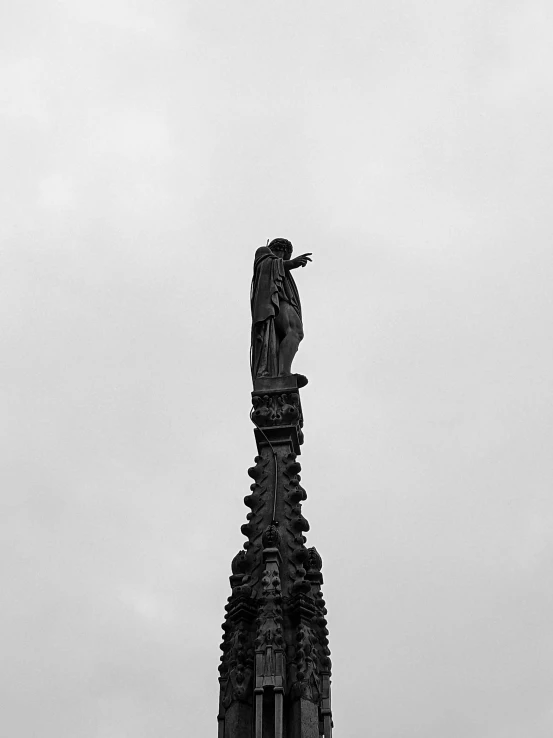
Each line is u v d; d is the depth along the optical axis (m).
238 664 13.68
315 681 13.65
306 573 14.58
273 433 16.11
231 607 14.20
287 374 16.75
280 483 15.55
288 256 18.33
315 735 13.32
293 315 17.36
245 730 13.34
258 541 14.94
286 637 13.86
